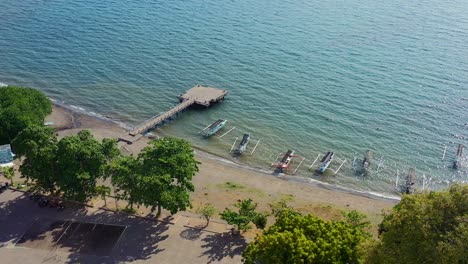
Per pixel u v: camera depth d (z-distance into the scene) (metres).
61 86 134.38
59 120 117.56
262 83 137.62
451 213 49.19
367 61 149.75
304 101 129.00
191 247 74.06
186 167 78.56
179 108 122.19
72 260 70.31
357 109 125.19
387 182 100.88
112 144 83.25
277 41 164.12
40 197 83.75
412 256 48.75
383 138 114.50
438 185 99.88
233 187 94.81
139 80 138.75
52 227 77.00
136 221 79.31
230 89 135.00
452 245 46.34
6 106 101.69
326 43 162.75
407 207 52.53
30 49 154.12
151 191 74.19
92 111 123.81
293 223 62.44
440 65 146.88
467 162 106.31
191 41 163.12
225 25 177.62
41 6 192.62
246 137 112.50
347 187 98.75
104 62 147.75
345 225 64.56
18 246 72.69
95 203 83.31
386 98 129.62
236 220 74.81
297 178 100.75
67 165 78.50
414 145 112.19
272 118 122.50
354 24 181.25
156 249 73.31
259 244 58.97
